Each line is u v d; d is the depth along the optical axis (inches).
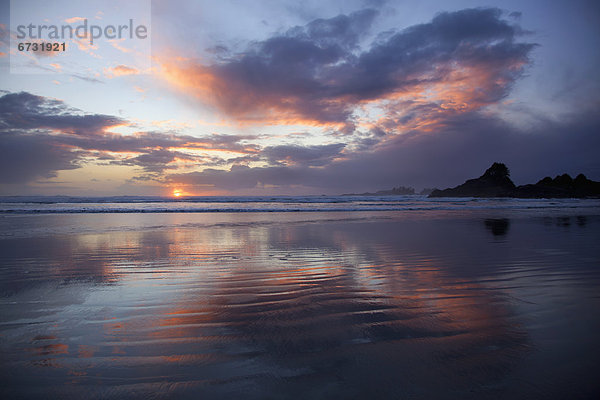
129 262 225.9
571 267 205.8
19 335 106.8
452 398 73.1
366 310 129.7
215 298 146.8
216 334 107.4
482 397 73.3
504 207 1029.2
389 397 73.7
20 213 770.8
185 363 88.6
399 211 840.9
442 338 103.0
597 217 616.7
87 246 295.1
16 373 83.6
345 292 155.1
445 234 373.7
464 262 222.8
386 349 95.7
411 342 100.3
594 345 97.5
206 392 75.7
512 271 196.4
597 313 124.6
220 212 845.2
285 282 173.9
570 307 131.6
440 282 172.2
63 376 82.3
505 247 283.6
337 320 119.0
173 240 333.4
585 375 81.1
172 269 204.8
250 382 79.6
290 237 354.0
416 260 230.7
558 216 647.1
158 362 89.3
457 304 136.3
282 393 75.3
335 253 258.5
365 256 245.6
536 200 1839.3
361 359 90.0
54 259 236.5
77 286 166.2
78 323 117.3
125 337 105.3
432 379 80.2
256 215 717.3
